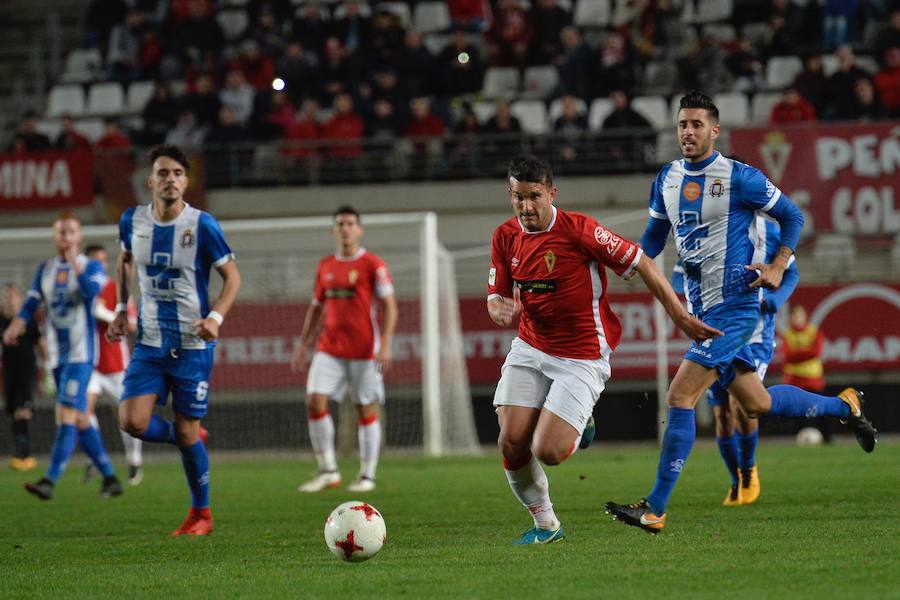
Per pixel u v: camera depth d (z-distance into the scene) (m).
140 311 26.67
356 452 63.03
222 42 84.12
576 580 18.47
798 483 35.91
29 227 74.31
